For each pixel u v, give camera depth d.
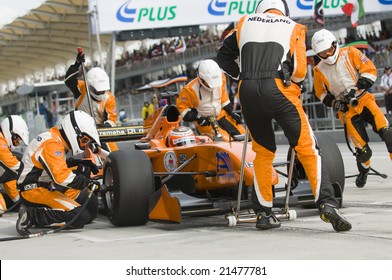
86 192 20.22
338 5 63.50
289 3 62.69
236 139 21.22
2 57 133.50
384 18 69.50
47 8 90.44
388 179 28.14
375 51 65.88
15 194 26.28
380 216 18.05
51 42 115.31
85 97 28.14
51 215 19.41
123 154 19.22
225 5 62.59
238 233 16.83
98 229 19.62
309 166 16.05
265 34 16.28
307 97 57.28
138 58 101.31
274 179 17.66
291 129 16.06
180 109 23.78
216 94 23.81
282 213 18.06
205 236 16.70
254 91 16.05
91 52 62.69
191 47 88.56
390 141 24.16
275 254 13.62
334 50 23.97
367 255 12.93
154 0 61.56
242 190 19.12
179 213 17.52
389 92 50.84
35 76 151.00
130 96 78.25
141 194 18.91
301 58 16.17
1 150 25.23
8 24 101.12
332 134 53.81
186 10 62.12
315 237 15.32
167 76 92.88
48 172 18.62
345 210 19.81
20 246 17.42
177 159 21.28
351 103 23.47
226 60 17.14
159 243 16.11
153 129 22.94
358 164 25.39
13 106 145.75
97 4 60.81
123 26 61.19
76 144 18.77
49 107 84.00
